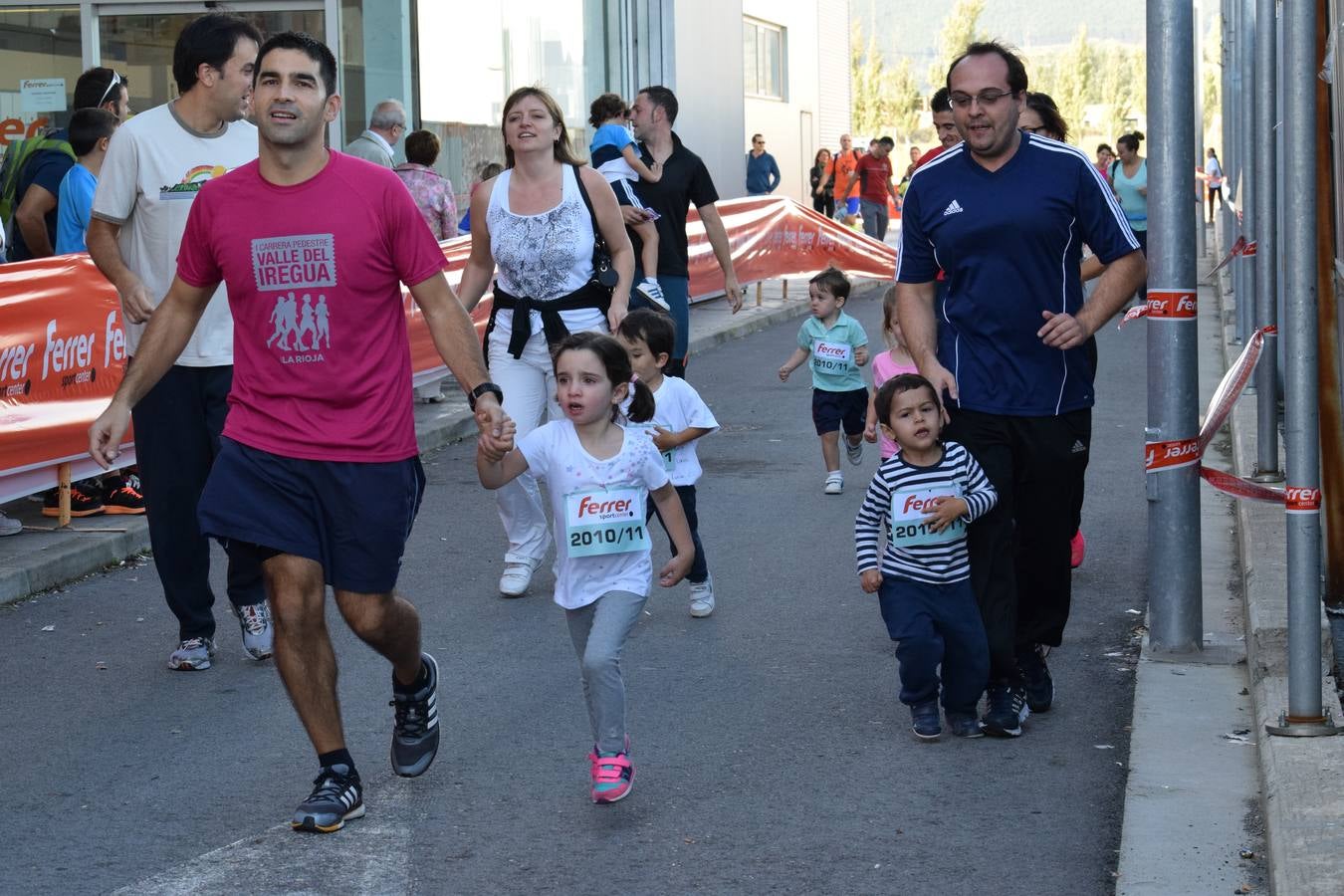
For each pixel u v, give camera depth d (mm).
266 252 4789
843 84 43438
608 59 22750
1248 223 13484
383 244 4840
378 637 5027
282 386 4848
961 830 4879
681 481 7316
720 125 26844
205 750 5770
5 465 8602
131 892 4531
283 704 6305
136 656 7027
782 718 6004
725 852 4754
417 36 17062
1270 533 7625
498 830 4957
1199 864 4469
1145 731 5566
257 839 4918
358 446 4840
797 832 4891
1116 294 5434
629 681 6496
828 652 6887
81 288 9172
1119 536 8945
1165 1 6250
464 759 5617
